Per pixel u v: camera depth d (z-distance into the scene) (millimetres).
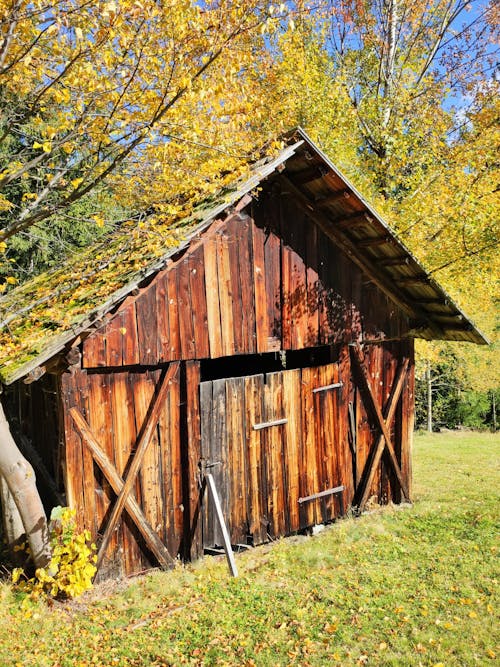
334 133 12883
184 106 6781
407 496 9914
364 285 9203
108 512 6812
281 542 8102
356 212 8102
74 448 6520
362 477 9398
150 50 6152
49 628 5828
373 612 6051
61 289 8047
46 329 6738
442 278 12867
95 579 6703
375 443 9500
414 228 12586
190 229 6785
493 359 19359
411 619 5902
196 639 5570
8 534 7258
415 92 14258
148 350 6910
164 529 7273
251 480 8031
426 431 21172
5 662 5164
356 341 9180
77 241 17062
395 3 14680
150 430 7043
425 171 14023
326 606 6219
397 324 9672
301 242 8383
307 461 8656
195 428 7387
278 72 12703
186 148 7398
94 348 6531
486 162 12453
